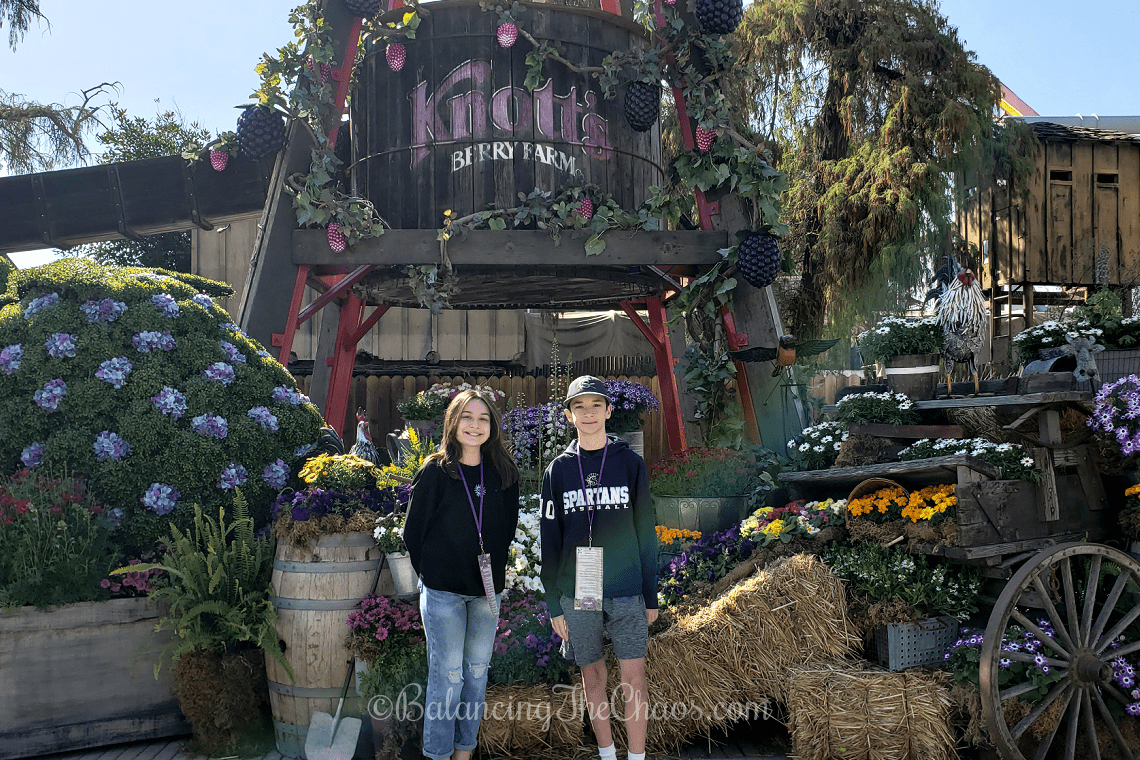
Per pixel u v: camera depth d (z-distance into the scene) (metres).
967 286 4.91
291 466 5.41
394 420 12.17
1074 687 3.94
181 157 7.23
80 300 5.27
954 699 4.03
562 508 3.73
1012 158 12.62
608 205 6.81
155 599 4.47
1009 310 13.67
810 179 12.27
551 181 6.83
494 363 13.62
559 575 3.73
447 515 3.66
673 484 6.43
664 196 6.87
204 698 4.24
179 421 5.11
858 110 11.68
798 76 12.42
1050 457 4.47
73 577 4.36
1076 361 4.72
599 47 7.08
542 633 4.44
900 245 10.98
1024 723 3.80
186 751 4.31
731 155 6.90
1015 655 3.81
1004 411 4.65
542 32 6.86
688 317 7.24
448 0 6.79
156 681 4.46
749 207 6.99
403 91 6.97
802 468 6.09
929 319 5.43
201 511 4.61
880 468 4.77
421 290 6.68
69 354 5.00
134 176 7.28
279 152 6.63
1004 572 4.26
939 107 11.22
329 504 4.36
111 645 4.39
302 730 4.16
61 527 4.41
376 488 4.61
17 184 7.30
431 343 13.47
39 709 4.23
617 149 7.18
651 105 6.93
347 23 6.75
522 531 5.04
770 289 7.07
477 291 8.62
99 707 4.35
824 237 11.66
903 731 3.93
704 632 4.32
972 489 4.24
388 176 7.01
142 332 5.20
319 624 4.12
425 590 3.72
